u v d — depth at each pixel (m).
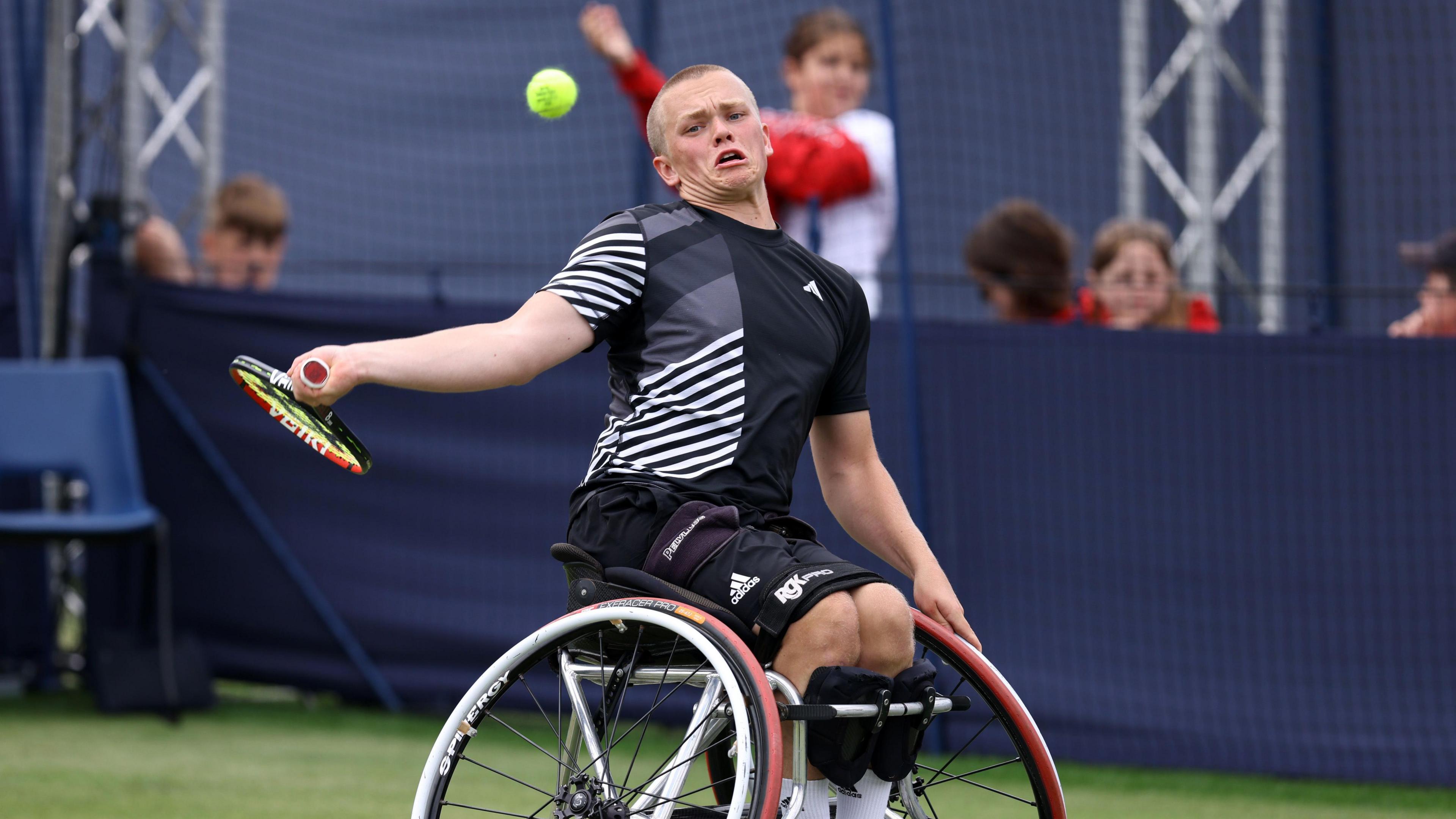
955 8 25.06
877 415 18.83
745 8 24.62
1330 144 24.77
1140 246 19.78
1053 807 9.74
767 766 7.89
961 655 9.91
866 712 8.60
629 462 9.37
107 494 20.34
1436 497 17.41
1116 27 25.25
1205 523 17.92
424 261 25.67
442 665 20.53
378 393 21.05
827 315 9.92
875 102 24.95
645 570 9.15
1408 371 17.53
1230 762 17.55
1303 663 17.59
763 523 9.41
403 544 20.81
